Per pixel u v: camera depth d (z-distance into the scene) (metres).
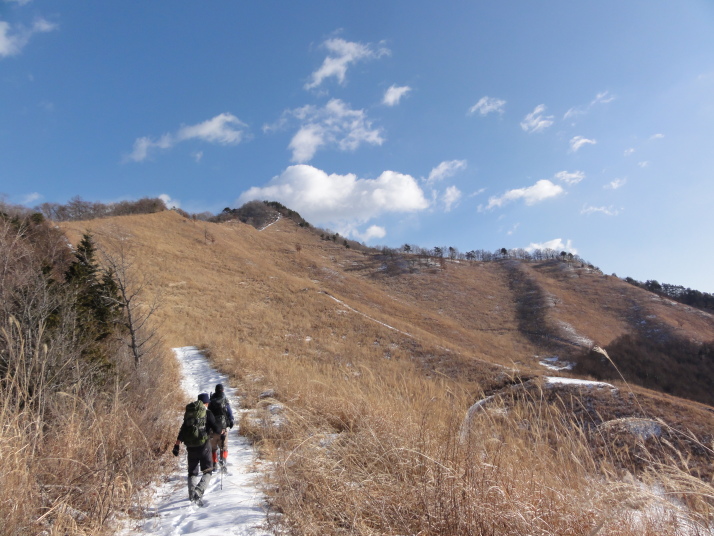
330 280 67.94
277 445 6.55
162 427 6.99
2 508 3.12
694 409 11.34
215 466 5.12
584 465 3.19
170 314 30.47
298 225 142.00
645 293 79.06
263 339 29.64
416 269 91.75
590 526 2.64
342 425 6.18
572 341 53.59
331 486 3.69
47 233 14.50
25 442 3.95
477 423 3.95
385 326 38.09
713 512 2.37
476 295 78.19
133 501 4.26
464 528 2.85
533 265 102.62
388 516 3.24
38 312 6.00
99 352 8.31
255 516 3.71
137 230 60.09
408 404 5.40
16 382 4.42
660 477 2.55
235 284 46.66
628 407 11.19
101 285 11.71
